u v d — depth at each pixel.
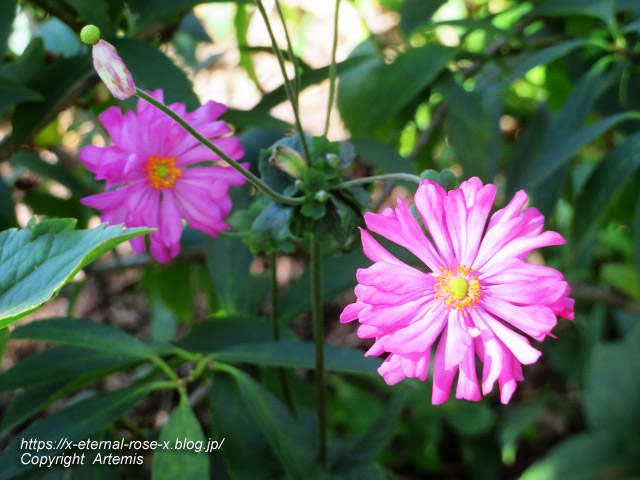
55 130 0.53
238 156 0.32
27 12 0.49
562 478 0.58
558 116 0.45
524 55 0.49
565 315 0.26
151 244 0.32
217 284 0.41
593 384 0.61
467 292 0.26
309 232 0.30
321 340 0.32
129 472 0.42
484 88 0.50
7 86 0.34
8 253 0.23
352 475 0.34
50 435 0.32
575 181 0.60
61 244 0.23
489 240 0.26
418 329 0.26
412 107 0.46
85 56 0.37
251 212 0.33
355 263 0.38
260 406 0.33
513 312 0.25
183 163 0.31
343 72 0.41
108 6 0.36
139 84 0.34
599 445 0.59
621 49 0.45
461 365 0.26
